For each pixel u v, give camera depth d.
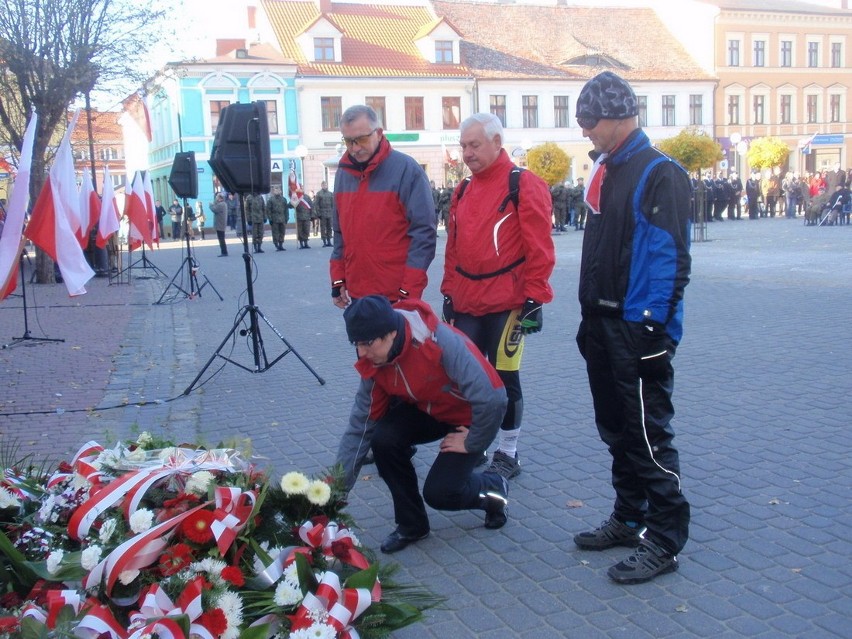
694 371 7.34
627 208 3.39
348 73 42.66
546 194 4.66
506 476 4.85
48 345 10.12
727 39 51.88
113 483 3.20
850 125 56.53
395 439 3.96
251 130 7.73
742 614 3.27
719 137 51.84
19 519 3.31
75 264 8.98
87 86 16.92
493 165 4.70
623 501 3.88
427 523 4.12
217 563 2.85
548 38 50.09
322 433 5.99
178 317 12.34
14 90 16.83
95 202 14.94
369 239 5.01
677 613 3.30
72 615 2.71
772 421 5.74
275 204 25.59
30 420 6.55
